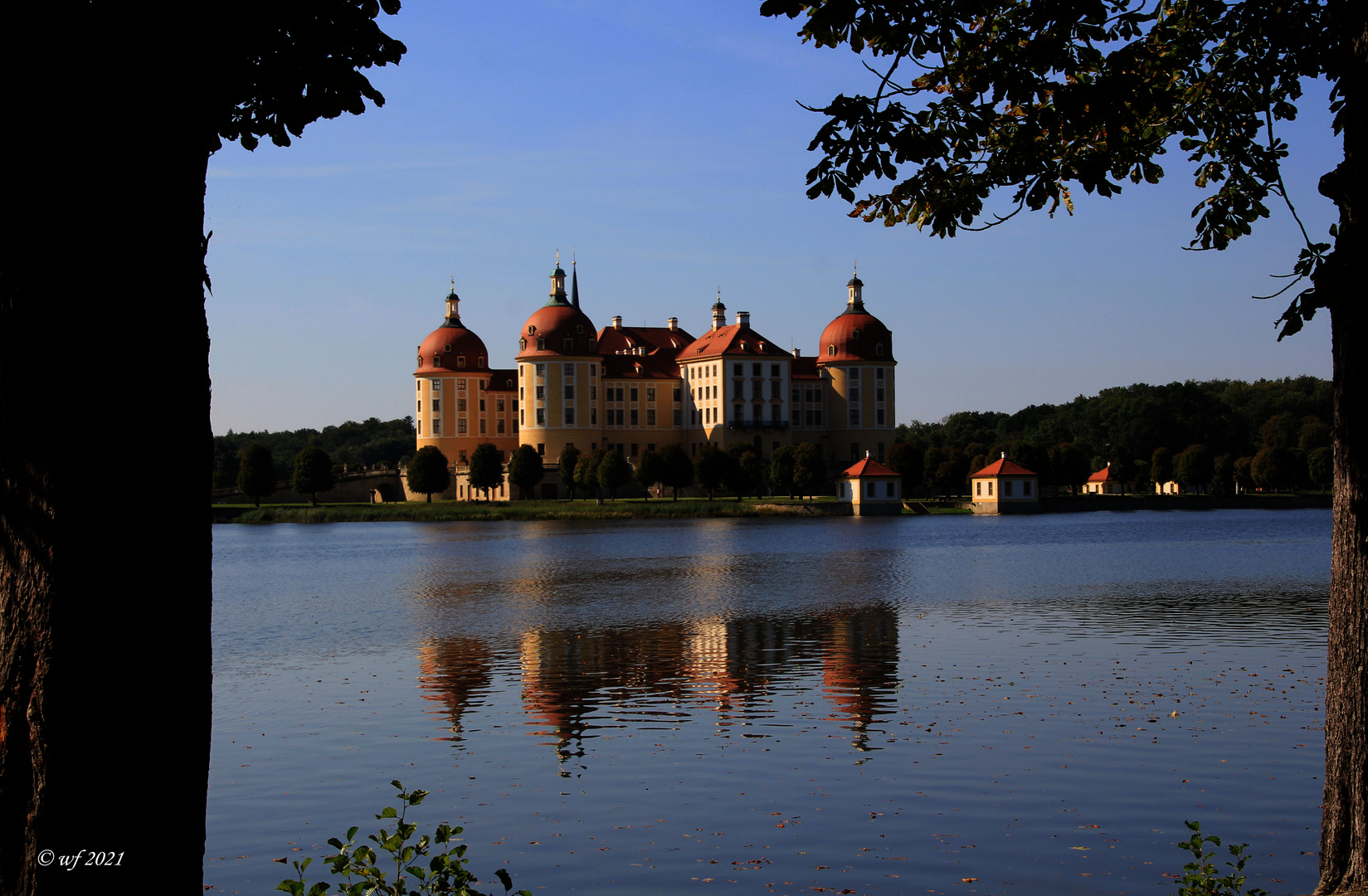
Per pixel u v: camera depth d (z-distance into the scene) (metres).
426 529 127.06
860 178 12.16
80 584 6.44
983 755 22.23
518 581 63.84
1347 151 9.94
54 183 6.36
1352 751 10.16
